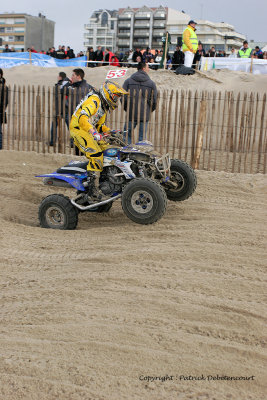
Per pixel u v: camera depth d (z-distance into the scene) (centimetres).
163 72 1656
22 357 306
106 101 573
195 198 720
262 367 299
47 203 601
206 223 591
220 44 13462
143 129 941
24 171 895
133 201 563
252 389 279
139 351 310
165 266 450
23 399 270
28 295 398
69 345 318
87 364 297
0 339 328
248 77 1612
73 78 1001
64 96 988
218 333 335
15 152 1013
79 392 273
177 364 299
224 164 976
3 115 1076
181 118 899
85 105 560
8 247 516
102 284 412
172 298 384
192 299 381
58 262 476
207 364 299
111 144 599
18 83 1698
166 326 342
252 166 954
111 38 14538
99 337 327
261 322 349
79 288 405
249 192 760
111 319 351
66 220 595
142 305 373
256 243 512
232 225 580
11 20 13750
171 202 688
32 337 330
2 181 821
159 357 305
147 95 930
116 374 289
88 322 347
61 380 283
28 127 1031
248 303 376
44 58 1962
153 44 14138
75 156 980
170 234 545
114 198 586
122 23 14412
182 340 324
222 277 425
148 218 557
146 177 573
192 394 273
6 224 589
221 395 273
